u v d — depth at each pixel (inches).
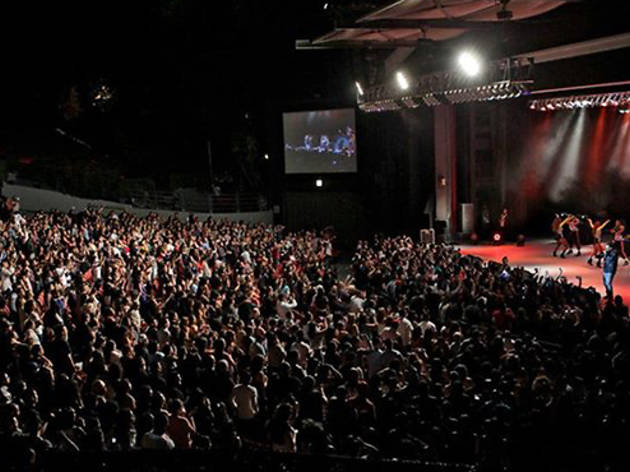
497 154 1588.3
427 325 618.8
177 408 378.0
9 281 770.2
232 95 1990.7
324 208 1723.7
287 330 587.2
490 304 737.0
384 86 1107.9
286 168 1734.7
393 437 355.9
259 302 743.1
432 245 1114.1
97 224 1173.7
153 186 1831.9
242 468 203.5
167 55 2063.2
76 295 717.9
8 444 227.6
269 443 365.7
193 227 1273.4
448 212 1583.4
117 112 2151.8
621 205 1556.3
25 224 1125.1
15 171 1691.7
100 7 2135.8
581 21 714.2
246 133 1936.5
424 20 669.9
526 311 725.3
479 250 1421.0
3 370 512.7
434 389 430.3
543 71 912.3
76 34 2167.8
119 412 367.6
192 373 470.6
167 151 2086.6
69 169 1734.7
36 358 487.8
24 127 2085.4
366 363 516.7
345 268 1438.2
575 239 1318.9
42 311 681.0
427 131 1635.1
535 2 663.1
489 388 442.0
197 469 204.7
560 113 1574.8
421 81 967.0
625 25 657.0
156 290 791.1
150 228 1205.1
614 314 690.2
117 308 653.9
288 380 444.8
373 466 200.7
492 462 328.5
